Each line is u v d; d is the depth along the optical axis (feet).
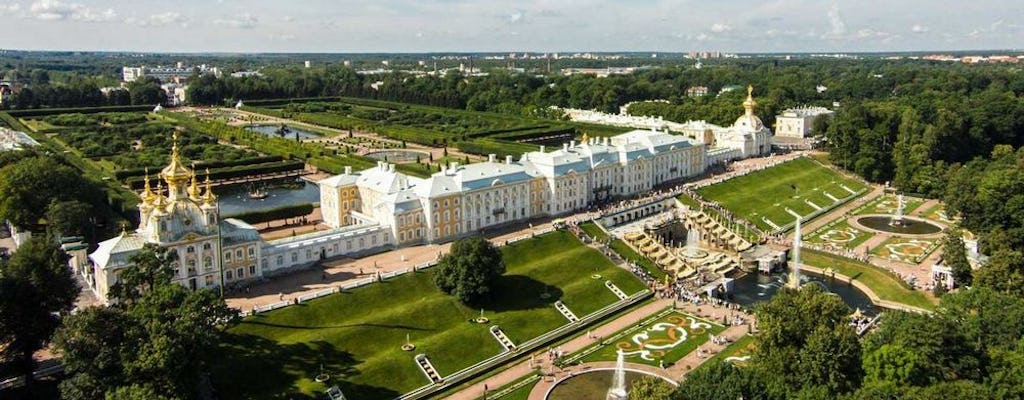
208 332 577.84
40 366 647.56
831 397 532.73
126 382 531.50
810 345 565.53
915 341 570.46
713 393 519.60
